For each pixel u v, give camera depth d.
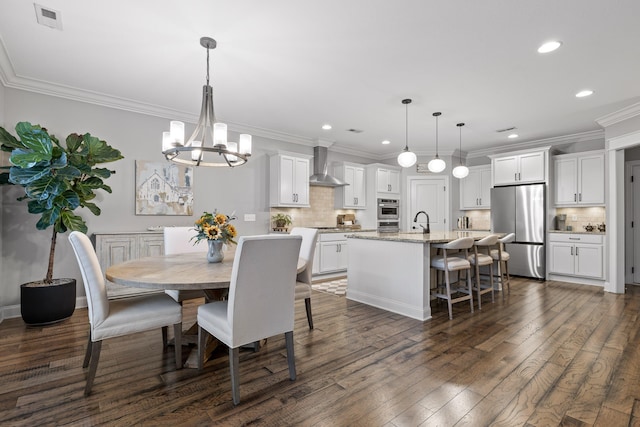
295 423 1.64
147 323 2.05
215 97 3.85
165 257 2.75
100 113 3.81
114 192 3.90
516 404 1.79
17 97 3.33
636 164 5.21
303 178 5.53
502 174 5.96
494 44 2.66
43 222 2.98
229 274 1.99
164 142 2.49
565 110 4.26
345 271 5.79
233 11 2.24
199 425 1.62
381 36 2.54
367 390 1.94
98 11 2.24
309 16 2.29
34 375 2.10
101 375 2.11
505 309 3.66
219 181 4.82
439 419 1.67
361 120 4.75
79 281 3.65
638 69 3.09
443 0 2.12
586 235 5.00
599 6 2.16
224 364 2.28
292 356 2.06
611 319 3.28
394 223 6.82
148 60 2.94
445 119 4.68
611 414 1.69
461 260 3.56
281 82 3.41
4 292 3.27
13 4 2.15
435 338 2.77
